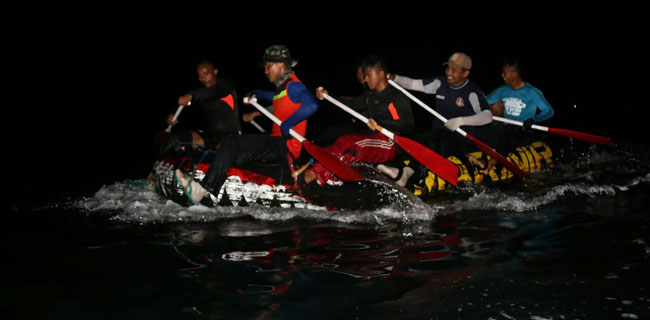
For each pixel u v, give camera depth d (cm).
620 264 280
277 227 359
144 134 829
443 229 354
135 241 325
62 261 288
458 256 296
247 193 410
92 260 290
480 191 472
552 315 220
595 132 871
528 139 589
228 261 288
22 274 270
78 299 239
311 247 313
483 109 503
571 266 278
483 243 321
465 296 240
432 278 262
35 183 510
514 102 591
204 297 240
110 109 1051
